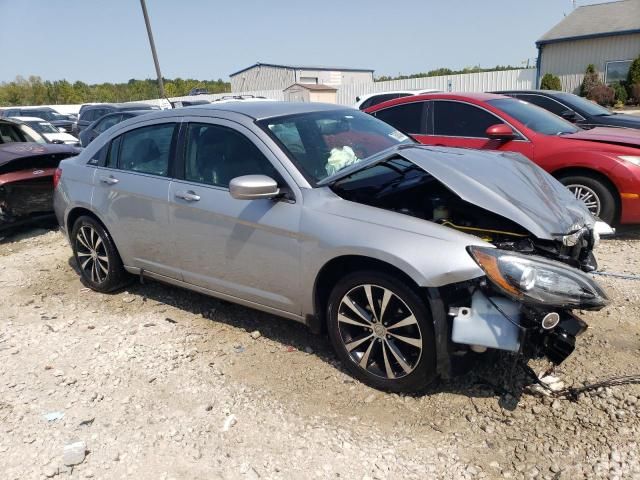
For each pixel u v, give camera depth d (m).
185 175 4.11
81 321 4.52
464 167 3.52
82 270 5.16
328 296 3.54
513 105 6.85
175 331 4.23
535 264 2.85
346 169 3.59
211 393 3.39
